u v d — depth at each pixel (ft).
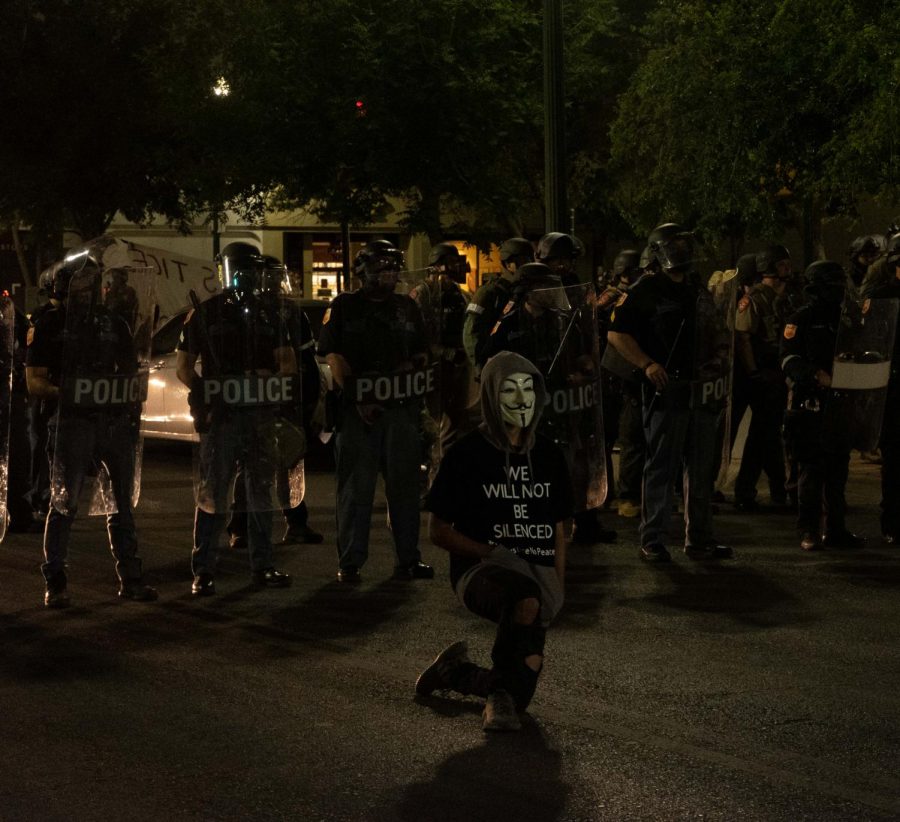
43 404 33.86
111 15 97.81
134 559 26.32
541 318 28.84
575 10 81.92
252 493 27.09
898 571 27.94
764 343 35.88
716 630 22.85
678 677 19.90
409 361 27.71
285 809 14.71
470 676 18.33
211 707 18.63
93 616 24.67
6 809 14.75
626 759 16.26
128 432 25.93
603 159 97.09
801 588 26.32
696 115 57.26
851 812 14.52
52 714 18.37
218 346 26.53
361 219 81.41
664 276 29.01
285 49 77.82
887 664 20.62
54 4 97.60
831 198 56.13
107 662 21.20
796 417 30.19
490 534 17.70
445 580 27.76
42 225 101.81
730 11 55.47
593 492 29.89
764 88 54.03
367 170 76.23
